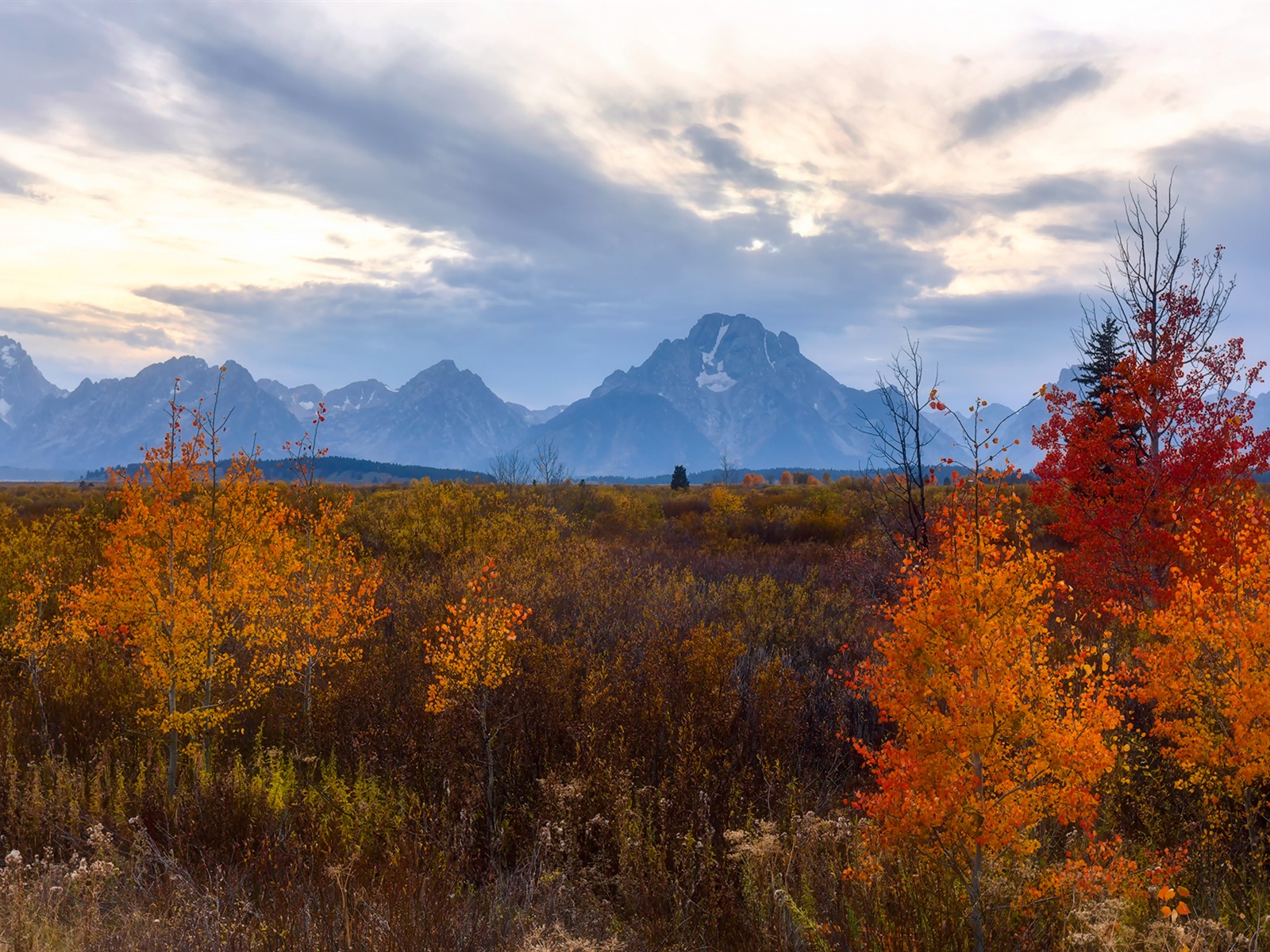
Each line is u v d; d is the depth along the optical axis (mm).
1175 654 5152
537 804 6195
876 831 4461
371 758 6926
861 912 4199
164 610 7074
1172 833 5254
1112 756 3742
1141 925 4074
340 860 5312
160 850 5527
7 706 8164
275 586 7945
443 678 6973
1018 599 3848
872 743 7125
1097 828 5230
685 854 5270
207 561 7570
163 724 6816
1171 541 7641
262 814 6078
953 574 4055
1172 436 8406
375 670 8578
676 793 5977
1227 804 5219
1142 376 8391
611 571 15586
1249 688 4648
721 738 7109
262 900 4707
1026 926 3945
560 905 4762
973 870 3775
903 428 8133
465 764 6527
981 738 3729
